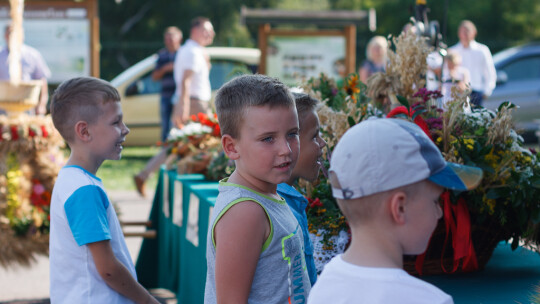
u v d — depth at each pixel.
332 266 1.35
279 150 1.66
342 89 3.05
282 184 1.97
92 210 2.00
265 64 11.59
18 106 4.29
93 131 2.11
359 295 1.27
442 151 2.38
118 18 24.02
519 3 22.69
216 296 1.65
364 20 11.52
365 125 1.31
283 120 1.67
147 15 24.17
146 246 4.46
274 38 11.59
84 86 2.12
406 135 1.28
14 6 4.45
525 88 11.37
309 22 11.58
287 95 1.70
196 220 3.14
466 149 2.35
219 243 1.63
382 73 2.76
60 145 4.30
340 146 1.33
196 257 3.11
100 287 2.01
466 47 8.19
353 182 1.29
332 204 2.39
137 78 11.91
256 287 1.65
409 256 2.36
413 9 3.52
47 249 4.14
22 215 4.09
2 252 4.03
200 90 7.48
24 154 4.12
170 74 9.31
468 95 2.48
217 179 3.69
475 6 22.42
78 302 1.99
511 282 2.29
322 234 2.36
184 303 3.43
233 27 24.59
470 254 2.29
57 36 11.10
